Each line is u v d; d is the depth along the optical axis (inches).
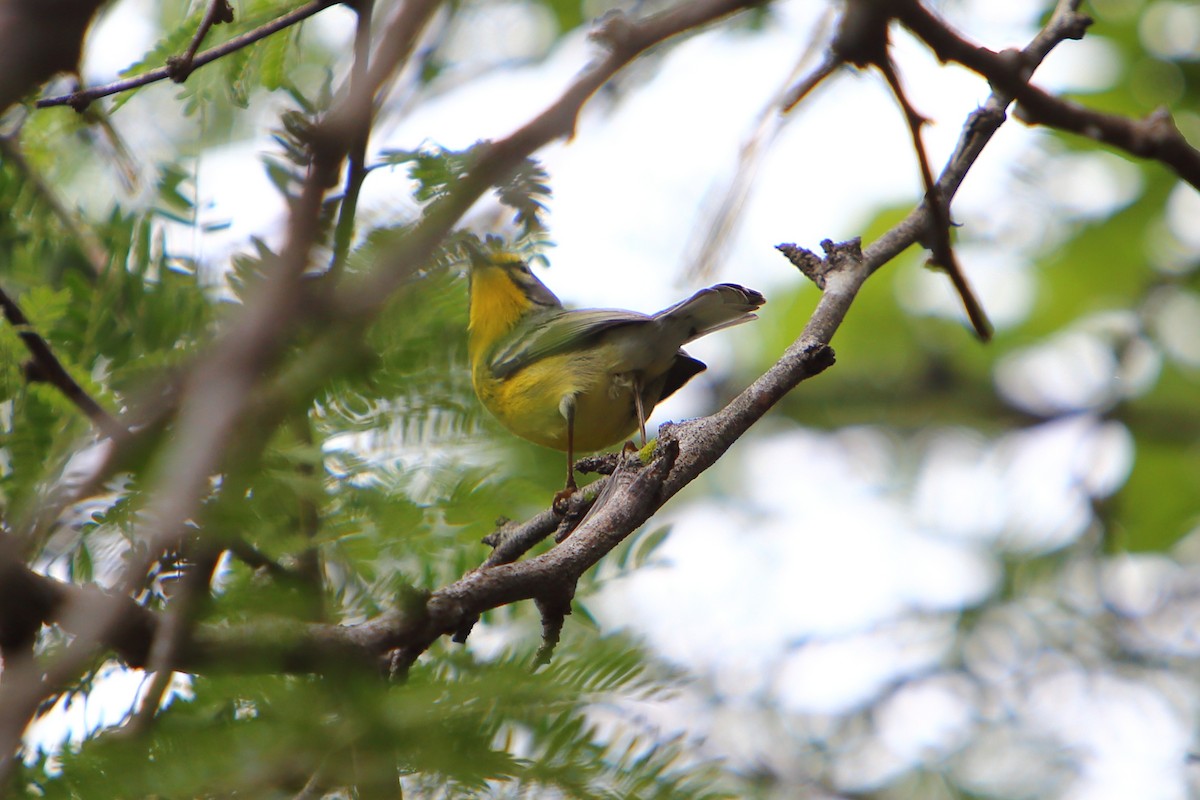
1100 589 663.1
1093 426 734.5
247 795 132.9
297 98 173.3
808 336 276.7
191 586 154.1
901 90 183.3
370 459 178.9
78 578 161.0
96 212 242.1
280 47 214.1
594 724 144.8
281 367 148.8
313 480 159.3
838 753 583.8
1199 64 629.6
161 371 168.4
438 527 184.9
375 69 139.3
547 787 138.3
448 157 153.6
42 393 165.6
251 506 155.3
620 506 215.5
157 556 142.1
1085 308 724.7
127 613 127.7
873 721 606.5
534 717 142.4
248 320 129.4
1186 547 700.0
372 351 169.9
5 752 111.4
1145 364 744.3
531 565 187.3
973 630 647.8
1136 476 718.5
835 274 296.2
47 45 97.2
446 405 183.6
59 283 215.2
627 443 310.8
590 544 201.8
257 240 156.7
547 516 253.0
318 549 166.6
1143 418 731.4
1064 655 637.9
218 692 140.6
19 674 118.8
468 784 136.4
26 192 219.8
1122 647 639.8
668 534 212.4
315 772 136.0
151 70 223.0
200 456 121.7
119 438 163.2
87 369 178.5
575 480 267.4
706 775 149.6
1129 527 704.4
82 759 135.6
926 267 301.6
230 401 124.1
